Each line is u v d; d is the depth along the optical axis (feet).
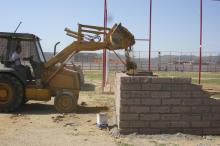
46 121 45.93
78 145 34.71
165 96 38.47
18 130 40.45
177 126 38.65
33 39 53.88
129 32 53.26
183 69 212.02
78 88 55.52
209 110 38.88
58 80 54.85
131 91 38.24
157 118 38.47
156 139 37.01
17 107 51.70
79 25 54.29
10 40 53.57
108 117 48.29
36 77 53.98
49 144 34.94
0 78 51.52
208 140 37.14
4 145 34.37
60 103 52.49
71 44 54.65
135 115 38.32
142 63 172.14
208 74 177.27
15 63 52.75
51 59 54.60
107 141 36.14
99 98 69.00
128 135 38.14
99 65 198.59
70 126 42.96
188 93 38.68
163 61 222.28
